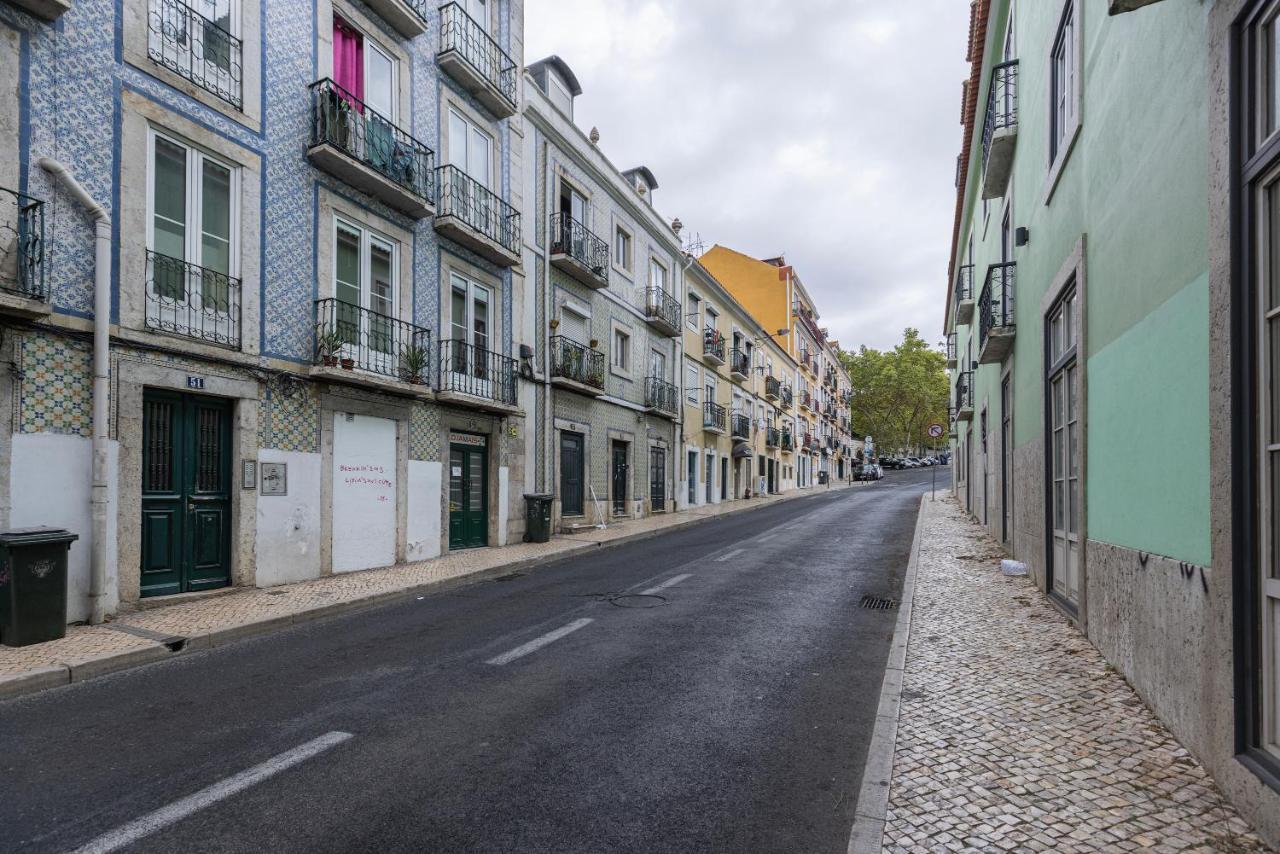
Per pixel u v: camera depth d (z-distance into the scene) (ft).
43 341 21.97
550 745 12.78
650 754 12.40
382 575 32.83
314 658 19.22
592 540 48.44
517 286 48.52
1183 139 12.18
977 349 52.70
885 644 20.04
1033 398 28.04
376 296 36.50
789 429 140.67
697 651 19.30
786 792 10.98
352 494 34.12
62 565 20.25
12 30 21.57
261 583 29.22
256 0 30.22
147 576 25.45
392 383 34.81
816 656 18.83
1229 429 10.16
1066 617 21.56
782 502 97.19
